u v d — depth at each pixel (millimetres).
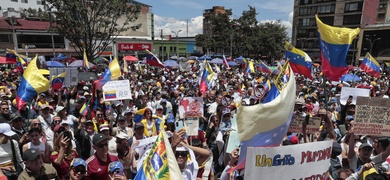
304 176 3061
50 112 7625
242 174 3973
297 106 7758
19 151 4969
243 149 3158
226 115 6223
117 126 7164
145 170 3051
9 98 9703
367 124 4195
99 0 28266
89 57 30250
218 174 5418
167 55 68125
